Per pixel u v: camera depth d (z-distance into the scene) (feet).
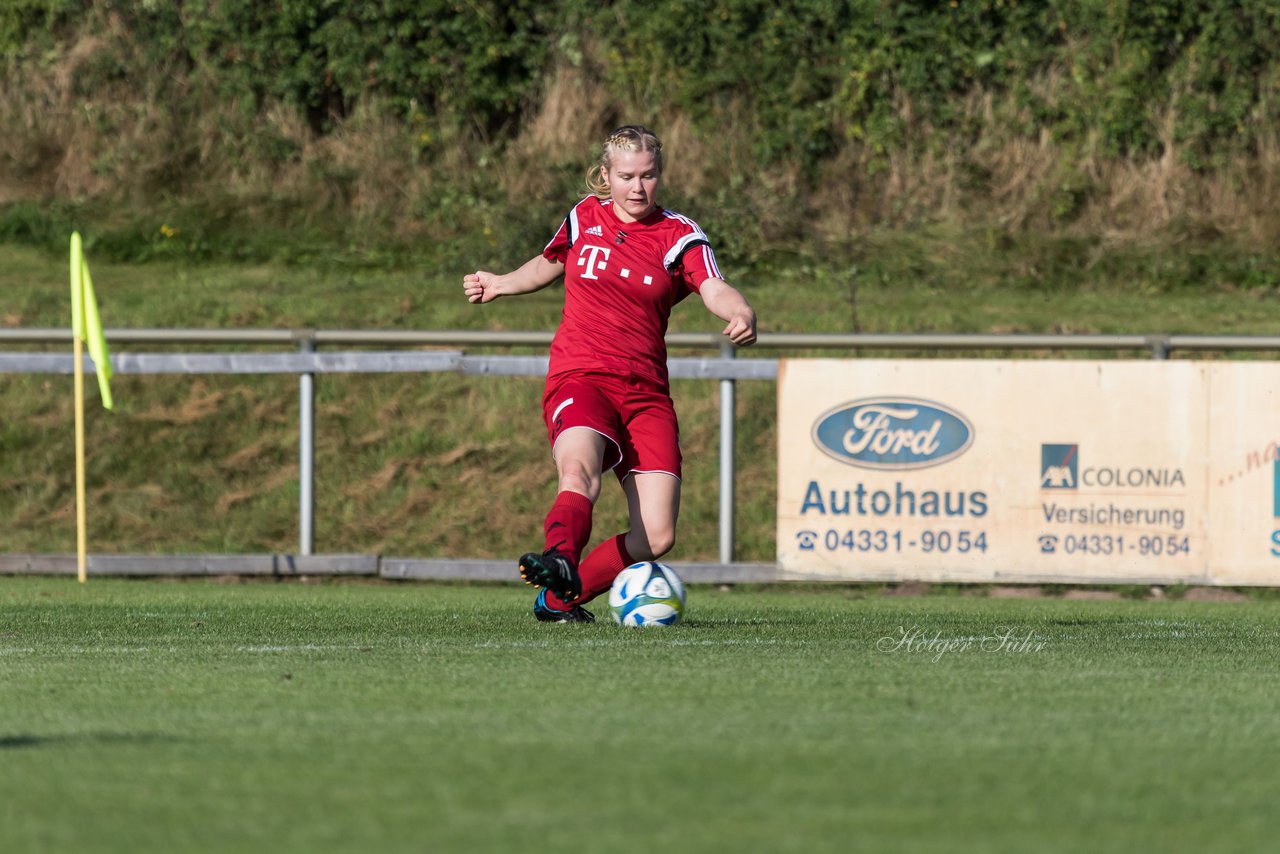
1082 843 22.08
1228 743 30.94
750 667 43.83
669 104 175.83
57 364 107.24
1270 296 155.33
